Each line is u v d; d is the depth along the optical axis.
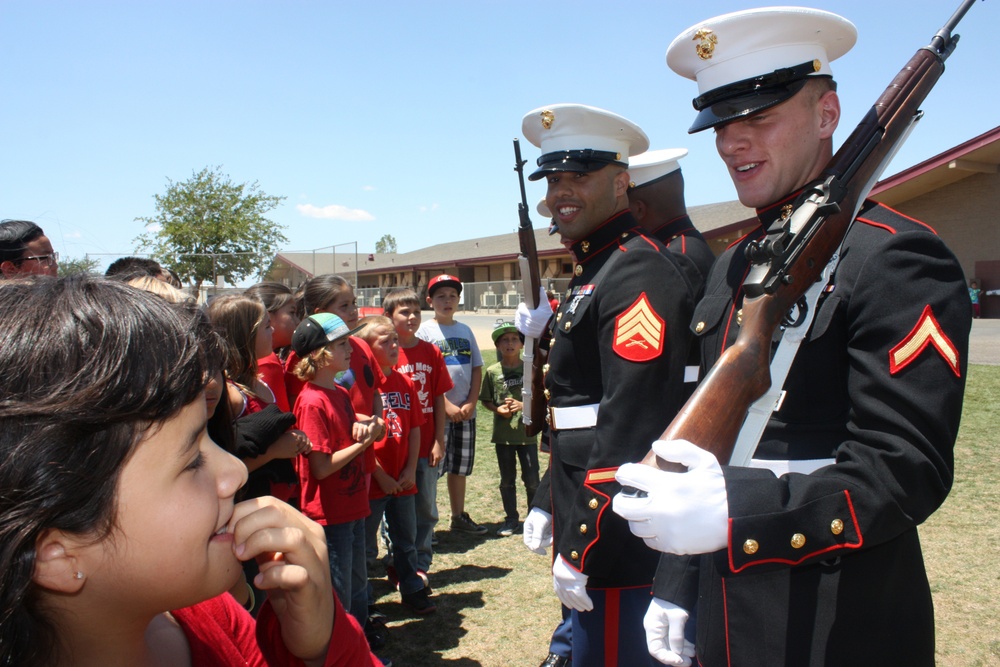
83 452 0.67
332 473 3.22
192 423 0.76
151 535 0.73
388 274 52.56
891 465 1.35
